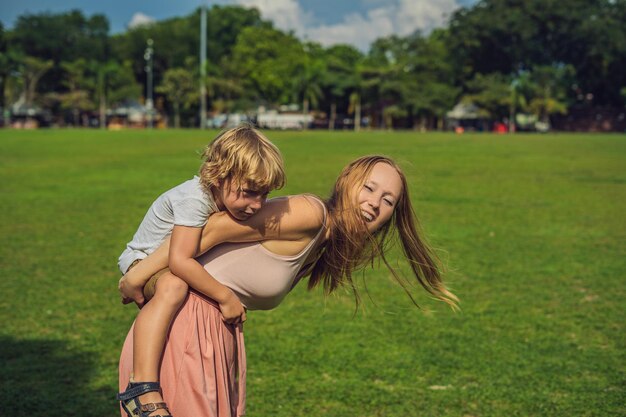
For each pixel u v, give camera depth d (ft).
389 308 24.72
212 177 8.04
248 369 18.71
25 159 97.19
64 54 322.55
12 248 34.96
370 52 350.23
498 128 306.96
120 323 22.72
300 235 8.59
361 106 316.81
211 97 305.32
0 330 21.85
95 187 63.21
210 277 8.32
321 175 76.02
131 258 8.83
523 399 16.83
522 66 347.15
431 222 44.06
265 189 8.02
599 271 30.63
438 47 333.42
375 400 16.70
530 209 50.70
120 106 320.91
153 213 8.72
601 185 68.08
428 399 16.80
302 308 24.64
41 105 305.73
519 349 20.45
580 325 22.82
